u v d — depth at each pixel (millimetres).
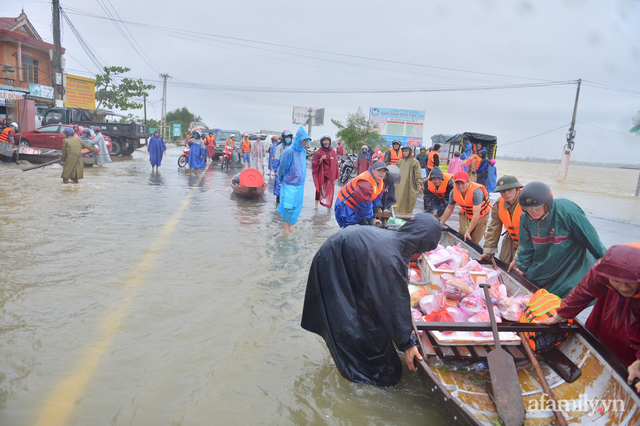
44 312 4285
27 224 7645
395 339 3102
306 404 3115
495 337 3045
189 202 10945
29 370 3324
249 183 11695
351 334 3266
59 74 22594
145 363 3520
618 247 2588
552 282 4176
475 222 5664
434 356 3270
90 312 4348
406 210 10383
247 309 4641
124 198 11023
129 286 5062
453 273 3955
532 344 3383
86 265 5688
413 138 38125
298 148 7602
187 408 2996
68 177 12945
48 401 2980
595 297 2918
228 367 3525
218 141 26141
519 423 2672
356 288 3268
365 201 6039
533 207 3852
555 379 3100
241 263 6129
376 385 3375
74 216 8539
